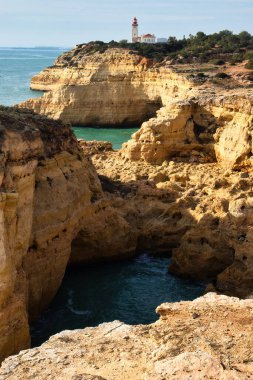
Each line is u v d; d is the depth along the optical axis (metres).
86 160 36.12
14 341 23.25
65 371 13.74
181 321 15.38
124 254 37.72
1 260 22.03
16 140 24.61
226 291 31.61
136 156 52.97
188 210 38.44
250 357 13.18
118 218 36.94
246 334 14.37
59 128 32.97
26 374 13.73
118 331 15.76
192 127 54.19
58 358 14.42
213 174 46.94
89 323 29.30
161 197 40.97
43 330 28.41
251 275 31.00
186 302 16.62
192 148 54.25
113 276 35.53
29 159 25.73
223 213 34.72
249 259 31.28
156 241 38.88
